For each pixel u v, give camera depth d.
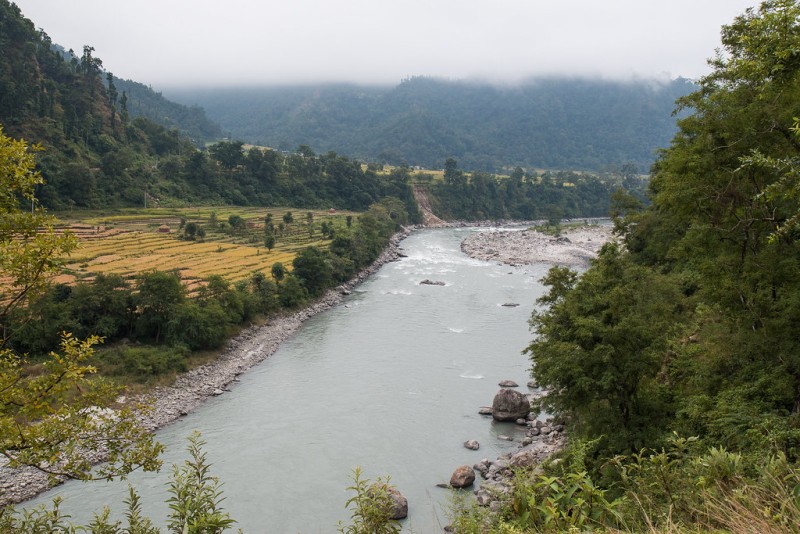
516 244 136.25
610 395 25.56
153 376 47.97
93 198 119.88
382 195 186.88
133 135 158.88
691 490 11.46
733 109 20.94
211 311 56.50
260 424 41.31
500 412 41.88
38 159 112.12
